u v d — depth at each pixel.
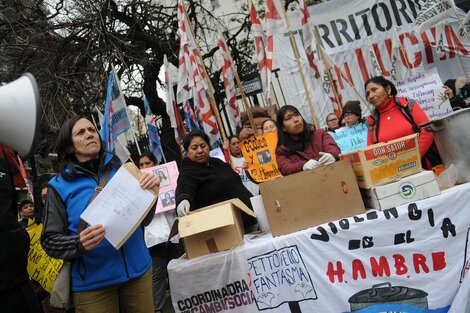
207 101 5.77
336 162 2.76
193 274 2.79
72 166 2.50
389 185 2.67
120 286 2.57
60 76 9.06
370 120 3.71
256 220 3.21
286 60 8.20
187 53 5.87
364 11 8.55
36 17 9.99
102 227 2.28
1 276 1.88
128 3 9.75
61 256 2.28
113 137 5.33
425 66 8.35
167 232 4.70
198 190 3.52
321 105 7.72
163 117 10.73
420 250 2.62
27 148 1.78
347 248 2.66
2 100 1.74
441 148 2.96
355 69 8.48
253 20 5.49
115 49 8.73
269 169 4.37
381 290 2.63
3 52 9.85
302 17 5.82
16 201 2.14
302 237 2.69
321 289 2.67
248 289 2.73
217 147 5.95
